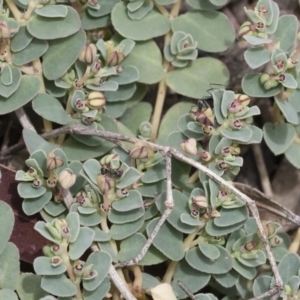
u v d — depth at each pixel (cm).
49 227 23
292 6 27
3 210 23
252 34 24
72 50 24
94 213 24
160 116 26
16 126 26
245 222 24
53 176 24
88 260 23
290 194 26
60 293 23
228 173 26
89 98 24
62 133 24
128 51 25
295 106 25
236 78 27
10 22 24
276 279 23
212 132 24
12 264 23
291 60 24
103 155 25
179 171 24
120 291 24
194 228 24
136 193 24
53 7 24
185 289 24
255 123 26
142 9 25
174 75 25
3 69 24
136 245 24
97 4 25
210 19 25
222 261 24
